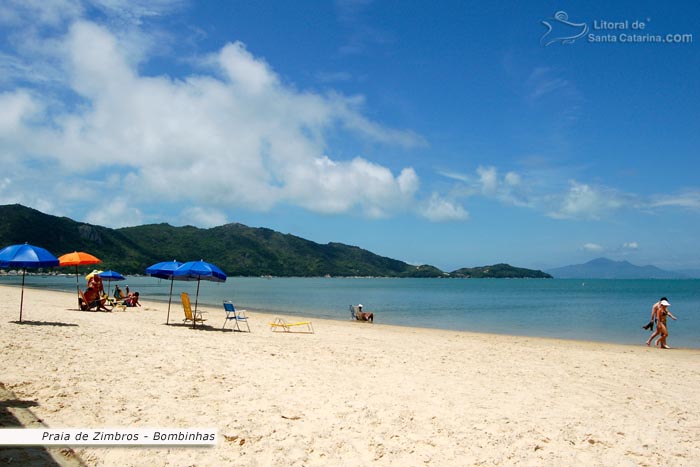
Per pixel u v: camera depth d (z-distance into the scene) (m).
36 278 114.12
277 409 6.88
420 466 5.12
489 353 14.34
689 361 14.25
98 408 6.38
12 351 9.64
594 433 6.53
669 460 5.64
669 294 81.38
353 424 6.39
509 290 101.56
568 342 19.05
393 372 10.30
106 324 16.23
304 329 20.33
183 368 9.24
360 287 115.75
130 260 152.88
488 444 5.88
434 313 36.69
